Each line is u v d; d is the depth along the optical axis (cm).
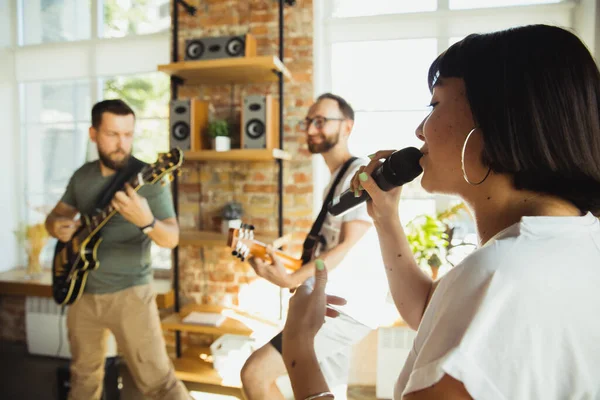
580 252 47
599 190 52
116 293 208
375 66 287
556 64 51
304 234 280
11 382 290
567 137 50
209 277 292
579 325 44
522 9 263
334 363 142
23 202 355
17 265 360
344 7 291
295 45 277
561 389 44
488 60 55
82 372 216
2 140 350
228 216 275
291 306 73
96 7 330
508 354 43
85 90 338
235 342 262
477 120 55
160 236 198
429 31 276
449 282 50
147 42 320
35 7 345
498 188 56
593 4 246
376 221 98
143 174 196
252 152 247
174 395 209
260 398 136
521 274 44
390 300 271
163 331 303
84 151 341
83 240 206
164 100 327
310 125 196
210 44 255
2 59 346
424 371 45
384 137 288
